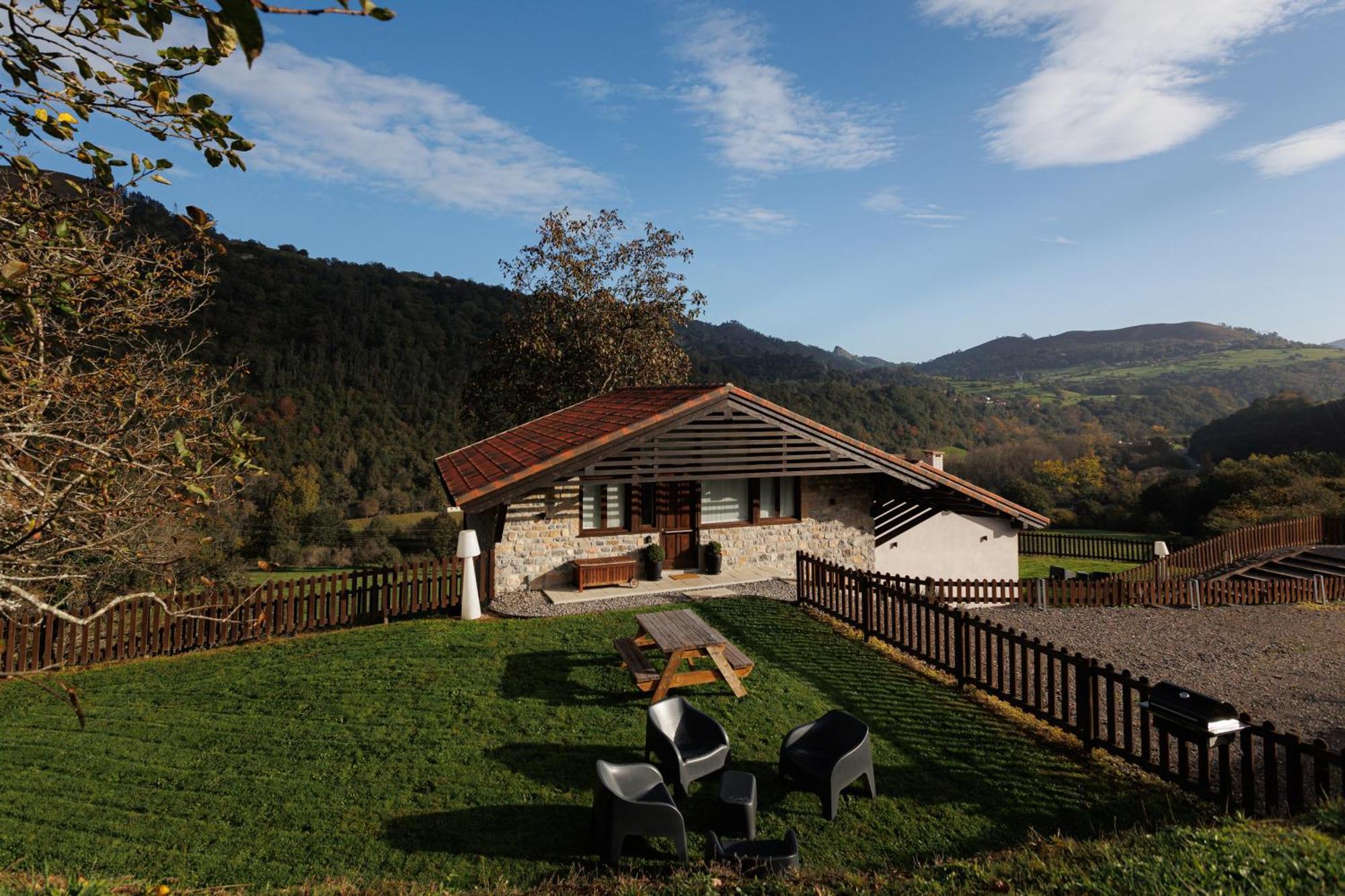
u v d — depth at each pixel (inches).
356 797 256.7
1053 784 267.0
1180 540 1273.4
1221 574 834.2
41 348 217.9
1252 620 576.1
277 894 194.1
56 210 159.6
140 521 228.1
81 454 189.6
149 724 323.3
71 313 172.9
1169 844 192.5
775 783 267.3
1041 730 314.3
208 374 393.4
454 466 692.7
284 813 246.4
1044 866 188.2
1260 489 1318.9
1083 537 1173.1
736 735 305.3
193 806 251.0
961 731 312.3
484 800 254.1
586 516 596.1
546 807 250.1
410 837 231.3
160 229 1055.6
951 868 197.5
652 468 539.2
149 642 427.2
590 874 210.7
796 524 653.9
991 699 349.7
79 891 173.6
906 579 497.7
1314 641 503.2
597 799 225.3
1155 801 254.2
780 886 188.5
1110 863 180.7
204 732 313.3
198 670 396.8
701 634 355.6
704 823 241.0
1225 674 426.3
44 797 257.3
